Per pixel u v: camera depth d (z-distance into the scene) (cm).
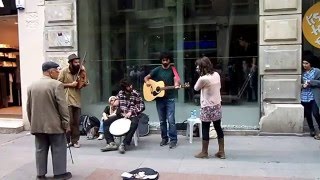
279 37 789
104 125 743
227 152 695
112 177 576
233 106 859
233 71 860
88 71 932
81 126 853
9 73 1146
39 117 541
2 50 1133
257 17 836
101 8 938
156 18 911
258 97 840
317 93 767
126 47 931
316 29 790
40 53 911
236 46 856
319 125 774
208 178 560
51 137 556
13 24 1032
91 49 934
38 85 545
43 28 906
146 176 557
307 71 779
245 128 840
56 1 896
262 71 807
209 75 635
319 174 568
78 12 903
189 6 887
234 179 553
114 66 938
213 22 871
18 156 701
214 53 872
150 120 895
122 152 702
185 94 882
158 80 745
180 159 658
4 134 892
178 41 895
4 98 1143
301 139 773
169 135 741
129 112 734
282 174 571
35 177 587
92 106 929
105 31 939
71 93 734
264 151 696
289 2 780
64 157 567
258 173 578
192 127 775
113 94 934
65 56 897
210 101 636
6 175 597
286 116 794
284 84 794
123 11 930
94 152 716
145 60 920
